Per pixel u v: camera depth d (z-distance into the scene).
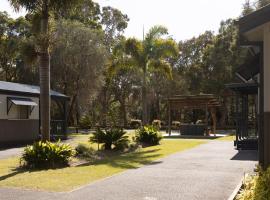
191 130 34.12
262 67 9.23
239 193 8.53
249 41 9.31
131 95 58.62
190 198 8.64
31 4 15.34
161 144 23.56
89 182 10.66
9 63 49.03
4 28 48.72
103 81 41.81
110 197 8.79
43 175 11.84
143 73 27.62
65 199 8.61
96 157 16.48
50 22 15.59
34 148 13.74
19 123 25.03
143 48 27.12
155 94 57.38
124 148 19.39
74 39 39.62
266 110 8.81
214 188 9.67
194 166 13.52
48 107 14.58
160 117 59.31
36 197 8.84
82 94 40.28
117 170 12.86
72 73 39.81
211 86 52.34
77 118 48.62
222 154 17.45
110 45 54.47
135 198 8.68
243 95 21.36
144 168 13.21
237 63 48.75
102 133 19.00
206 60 54.03
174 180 10.81
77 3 15.74
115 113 59.00
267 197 5.91
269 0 36.97
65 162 14.11
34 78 43.03
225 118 53.72
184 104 34.47
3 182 10.67
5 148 22.19
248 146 19.83
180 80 57.75
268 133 8.79
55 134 27.53
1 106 23.56
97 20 55.69
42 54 14.56
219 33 53.41
